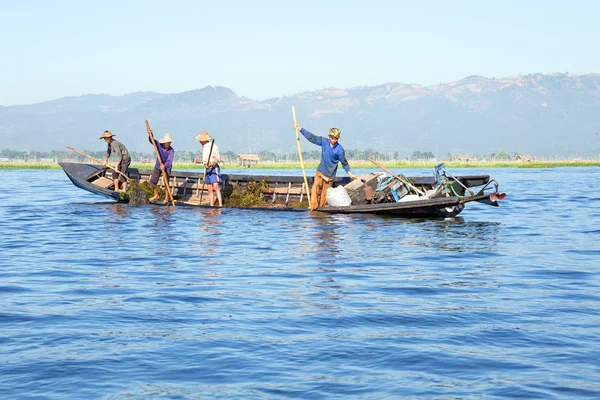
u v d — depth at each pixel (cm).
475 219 1842
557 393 524
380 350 632
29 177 5238
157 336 675
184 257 1181
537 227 1645
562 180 4484
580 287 921
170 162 2181
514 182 4184
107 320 736
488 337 674
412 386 541
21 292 883
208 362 597
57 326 711
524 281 963
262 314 763
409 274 1018
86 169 2422
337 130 1891
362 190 1930
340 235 1481
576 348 636
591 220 1819
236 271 1041
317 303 819
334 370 578
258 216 1856
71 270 1050
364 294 873
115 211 2016
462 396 520
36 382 548
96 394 523
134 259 1159
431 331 696
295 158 19362
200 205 2102
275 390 533
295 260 1149
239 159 10556
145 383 546
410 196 1848
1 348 636
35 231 1556
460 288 913
